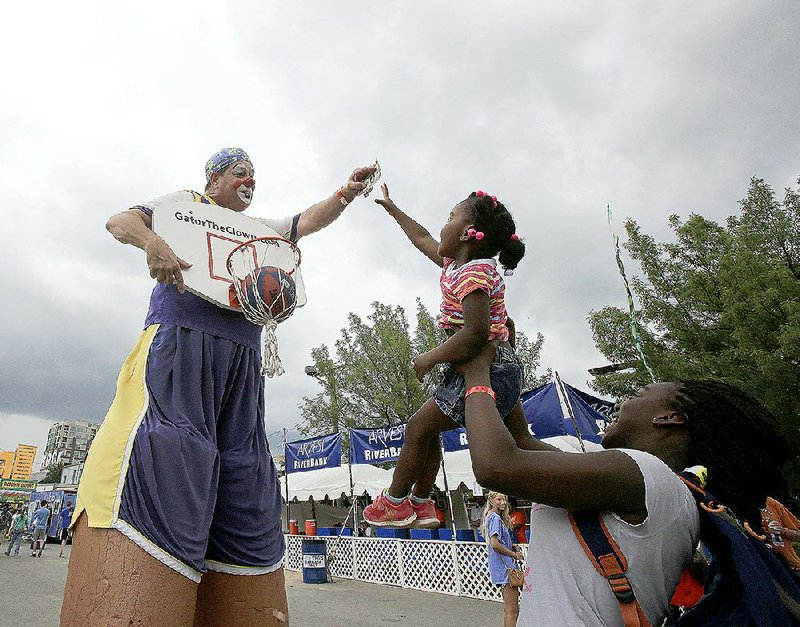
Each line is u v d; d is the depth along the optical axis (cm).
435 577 1031
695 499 139
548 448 189
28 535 2538
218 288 215
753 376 1138
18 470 11931
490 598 912
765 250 1490
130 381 199
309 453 1392
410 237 244
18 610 756
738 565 121
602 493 125
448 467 1085
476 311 161
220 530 204
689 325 1432
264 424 236
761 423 145
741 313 1230
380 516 198
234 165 253
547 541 136
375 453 1181
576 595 126
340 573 1280
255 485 215
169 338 207
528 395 852
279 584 216
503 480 127
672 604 166
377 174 281
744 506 143
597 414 835
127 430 182
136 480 174
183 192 238
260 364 238
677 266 1502
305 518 1928
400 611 837
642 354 315
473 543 962
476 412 143
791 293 1191
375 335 2345
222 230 228
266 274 221
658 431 156
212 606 199
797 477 945
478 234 180
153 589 163
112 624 155
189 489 183
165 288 221
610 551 125
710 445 147
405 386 2166
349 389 2386
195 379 205
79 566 167
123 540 165
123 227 200
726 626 122
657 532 127
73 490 2538
